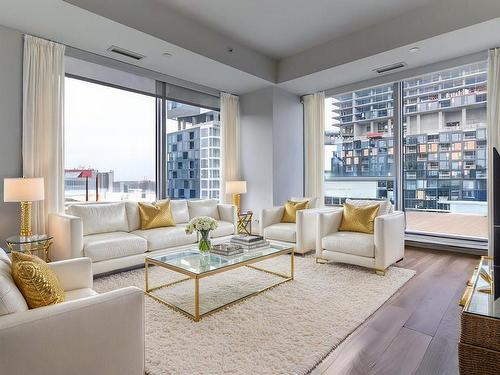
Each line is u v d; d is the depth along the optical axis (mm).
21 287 1395
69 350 1270
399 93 5199
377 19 4234
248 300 2725
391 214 3773
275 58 5531
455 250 4523
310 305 2611
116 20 3438
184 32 4117
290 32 4586
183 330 2193
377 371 1767
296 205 4867
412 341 2078
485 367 1600
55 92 3826
